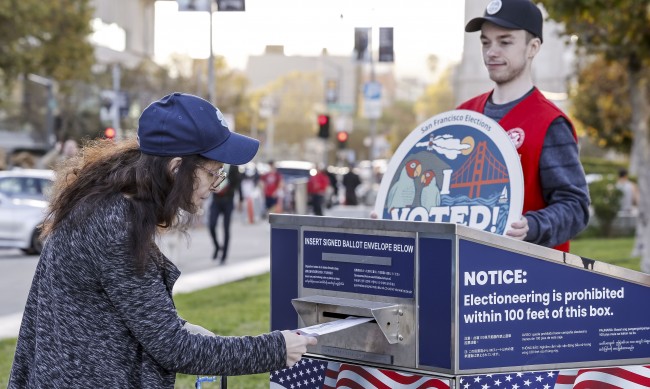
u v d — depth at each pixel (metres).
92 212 2.63
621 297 3.10
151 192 2.66
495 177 3.41
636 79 15.84
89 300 2.64
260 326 8.48
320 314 3.13
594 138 30.34
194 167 2.70
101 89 51.94
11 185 18.39
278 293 3.33
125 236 2.59
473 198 3.45
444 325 2.88
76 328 2.63
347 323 2.96
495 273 2.90
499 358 2.92
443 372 2.88
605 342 3.09
